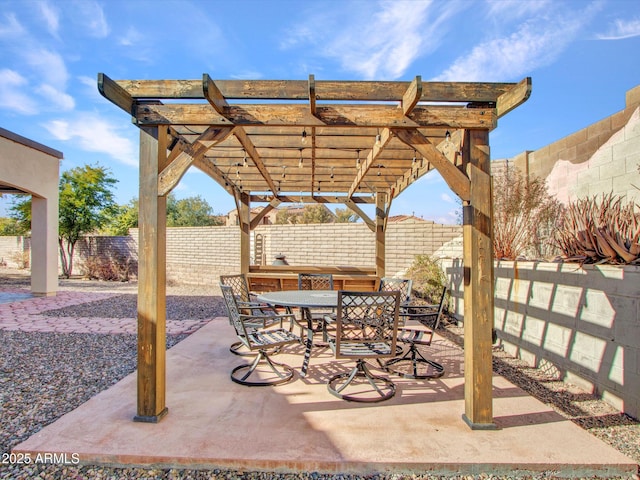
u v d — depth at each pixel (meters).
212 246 12.45
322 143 4.29
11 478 2.14
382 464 2.21
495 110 2.69
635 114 4.52
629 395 3.00
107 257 14.12
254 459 2.22
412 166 5.21
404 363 4.22
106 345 4.99
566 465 2.21
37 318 6.73
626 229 3.66
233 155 4.55
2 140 7.71
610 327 3.20
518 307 4.64
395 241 9.38
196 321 6.52
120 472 2.22
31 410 3.03
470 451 2.32
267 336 3.76
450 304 6.61
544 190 5.99
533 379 3.87
